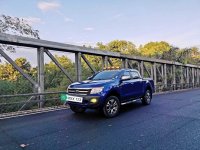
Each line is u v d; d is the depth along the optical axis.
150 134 5.66
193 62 36.28
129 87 9.02
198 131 5.91
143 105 10.60
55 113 8.70
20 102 9.09
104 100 7.53
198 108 9.59
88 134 5.71
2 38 8.84
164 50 37.38
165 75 21.95
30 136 5.57
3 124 6.91
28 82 11.28
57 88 13.03
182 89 24.38
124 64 16.05
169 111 8.91
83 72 15.05
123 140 5.19
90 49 12.81
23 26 14.97
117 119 7.48
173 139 5.24
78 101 7.58
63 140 5.23
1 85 10.59
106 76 8.85
